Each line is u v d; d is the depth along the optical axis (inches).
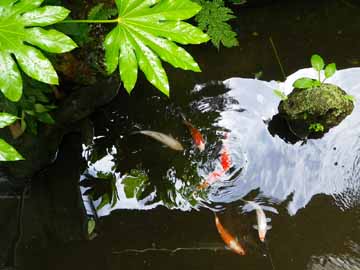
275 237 107.9
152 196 113.0
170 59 60.0
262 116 123.6
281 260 105.0
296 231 108.5
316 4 142.6
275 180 114.6
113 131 120.4
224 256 105.7
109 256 106.2
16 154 55.4
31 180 114.4
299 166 116.1
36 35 54.7
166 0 60.4
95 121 121.0
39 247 107.4
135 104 123.9
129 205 112.3
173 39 60.0
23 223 110.7
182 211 111.3
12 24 54.6
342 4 142.4
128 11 60.1
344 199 112.2
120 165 117.0
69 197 113.7
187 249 106.7
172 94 126.3
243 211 110.8
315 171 115.5
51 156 114.7
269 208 111.3
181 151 118.1
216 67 131.7
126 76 59.9
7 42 54.3
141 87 126.5
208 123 122.0
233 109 124.5
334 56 133.1
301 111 115.6
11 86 54.4
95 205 112.5
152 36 59.9
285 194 113.0
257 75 130.5
